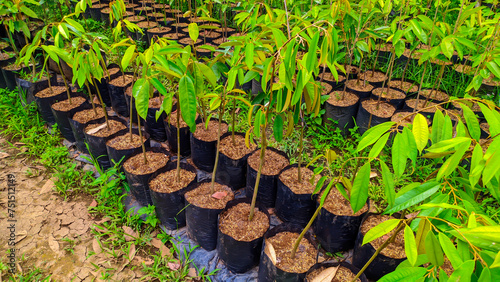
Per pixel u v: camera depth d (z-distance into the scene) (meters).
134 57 2.00
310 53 1.06
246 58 1.38
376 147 0.95
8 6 2.94
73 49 2.16
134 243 2.24
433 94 3.43
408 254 0.82
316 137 3.19
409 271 0.78
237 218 2.08
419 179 2.67
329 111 3.19
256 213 2.12
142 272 2.09
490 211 2.33
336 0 2.32
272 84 1.41
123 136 2.81
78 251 2.19
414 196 0.98
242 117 3.27
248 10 2.39
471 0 4.13
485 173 0.76
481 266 0.74
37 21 4.75
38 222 2.37
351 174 2.70
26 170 2.81
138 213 2.33
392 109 3.18
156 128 3.07
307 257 1.85
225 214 2.10
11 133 3.21
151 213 2.32
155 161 2.57
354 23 2.91
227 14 5.16
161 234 2.28
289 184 2.26
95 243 2.24
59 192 2.61
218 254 2.10
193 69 1.67
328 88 3.55
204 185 2.34
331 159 1.50
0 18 3.81
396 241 1.89
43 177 2.76
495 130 0.88
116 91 3.33
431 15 4.53
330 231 2.04
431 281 0.78
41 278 2.03
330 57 1.17
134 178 2.38
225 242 1.95
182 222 2.35
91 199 2.58
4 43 4.39
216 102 1.81
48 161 2.87
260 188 2.39
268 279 1.81
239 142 2.68
